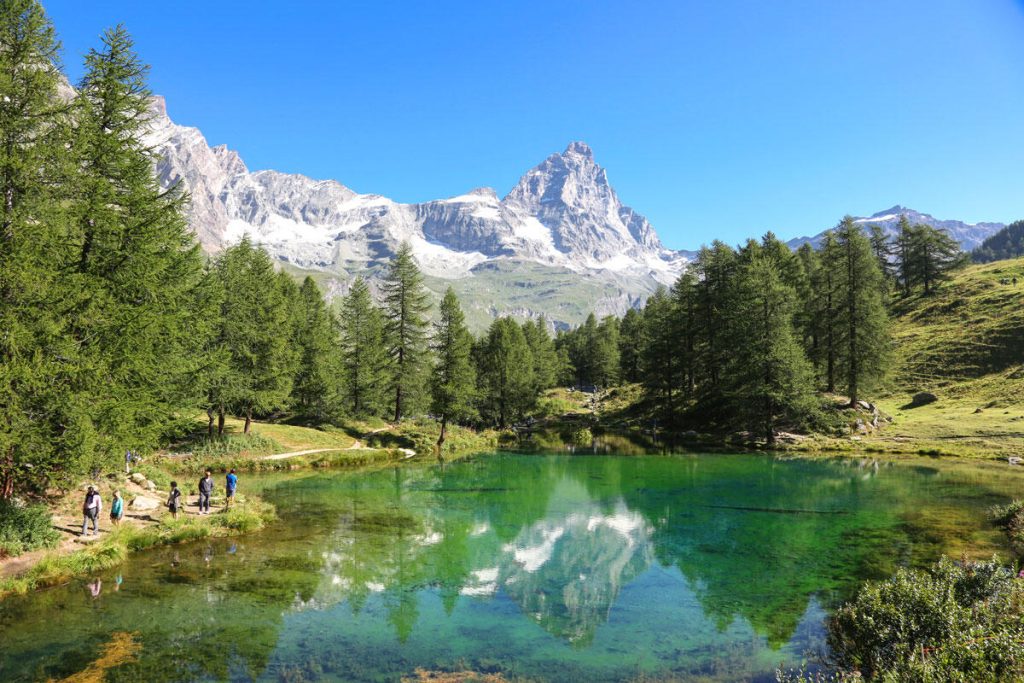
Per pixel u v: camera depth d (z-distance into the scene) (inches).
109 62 809.5
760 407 2028.8
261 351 1806.1
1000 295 2938.0
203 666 439.5
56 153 680.4
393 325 2438.5
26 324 646.5
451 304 2282.2
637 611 572.7
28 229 642.2
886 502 1024.2
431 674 434.9
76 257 735.1
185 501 1034.1
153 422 823.1
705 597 603.5
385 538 866.1
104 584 631.8
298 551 784.9
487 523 972.6
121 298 794.2
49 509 799.7
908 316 3235.7
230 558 743.1
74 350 676.7
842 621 451.8
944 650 285.4
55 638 487.8
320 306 3026.6
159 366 867.4
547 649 483.2
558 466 1662.2
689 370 2669.8
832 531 840.9
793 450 1840.6
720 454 1814.7
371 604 593.6
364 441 2119.8
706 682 415.2
